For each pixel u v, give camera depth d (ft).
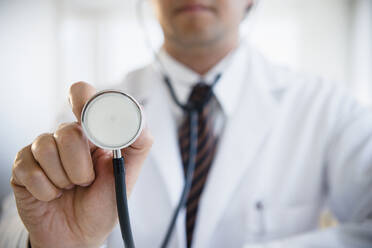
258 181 2.50
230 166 2.41
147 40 3.23
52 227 1.33
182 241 2.18
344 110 2.80
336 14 7.54
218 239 2.33
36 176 1.15
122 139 1.11
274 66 3.18
